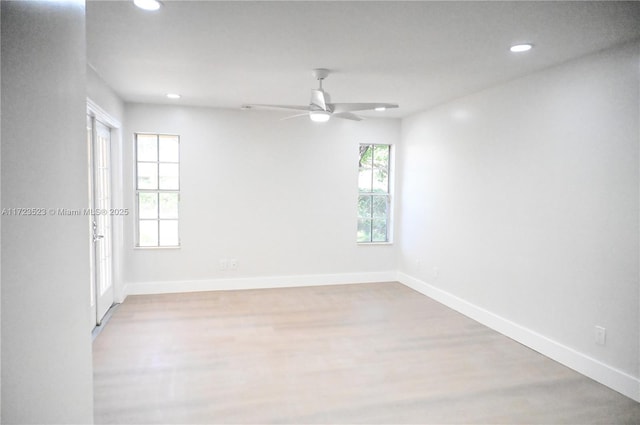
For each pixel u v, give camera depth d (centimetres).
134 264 520
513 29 262
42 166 109
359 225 613
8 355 91
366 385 294
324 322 429
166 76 380
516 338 384
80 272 142
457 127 472
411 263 580
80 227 143
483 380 305
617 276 293
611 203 296
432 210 525
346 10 236
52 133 117
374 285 591
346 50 305
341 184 588
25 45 99
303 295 532
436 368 324
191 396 275
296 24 257
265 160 555
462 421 251
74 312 136
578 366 321
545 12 236
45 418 112
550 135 345
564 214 333
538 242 360
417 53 311
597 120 305
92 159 385
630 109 282
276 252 569
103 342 364
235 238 552
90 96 347
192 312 453
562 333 337
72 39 136
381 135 598
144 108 508
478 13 238
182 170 528
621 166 288
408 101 484
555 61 328
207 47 301
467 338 389
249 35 275
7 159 90
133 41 287
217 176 539
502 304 404
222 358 335
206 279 545
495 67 345
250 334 391
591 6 228
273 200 562
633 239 282
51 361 115
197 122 528
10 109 92
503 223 401
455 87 415
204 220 539
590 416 260
